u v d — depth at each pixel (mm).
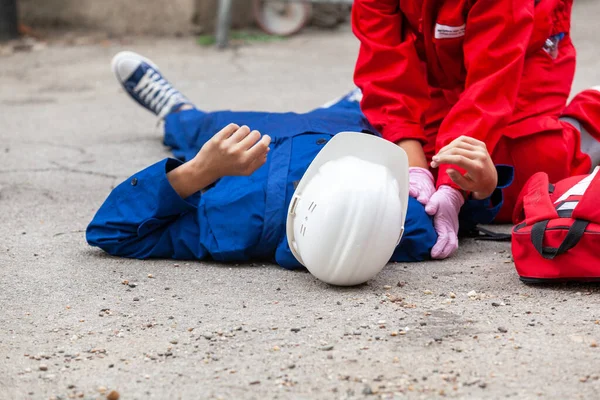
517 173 4086
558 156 4020
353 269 3059
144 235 3559
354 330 2705
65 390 2344
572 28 12414
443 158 3260
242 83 9023
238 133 3320
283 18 12742
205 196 3562
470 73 3730
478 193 3479
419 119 3932
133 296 3098
